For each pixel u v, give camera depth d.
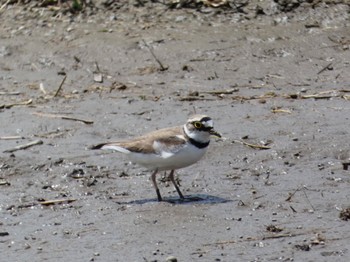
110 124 16.02
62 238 11.55
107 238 11.44
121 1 20.69
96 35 19.75
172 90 17.55
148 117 16.20
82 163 14.37
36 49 19.55
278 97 16.84
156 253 10.88
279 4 20.09
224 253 10.80
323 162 13.95
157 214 12.12
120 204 12.65
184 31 19.62
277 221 11.73
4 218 12.37
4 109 17.05
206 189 13.12
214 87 17.58
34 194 13.30
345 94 16.80
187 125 12.35
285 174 13.56
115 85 17.98
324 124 15.30
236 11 20.09
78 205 12.72
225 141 14.86
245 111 16.19
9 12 20.78
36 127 16.05
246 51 18.84
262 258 10.62
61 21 20.36
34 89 18.12
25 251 11.20
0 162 14.52
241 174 13.67
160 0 20.64
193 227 11.61
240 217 11.90
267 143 14.74
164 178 13.64
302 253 10.72
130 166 14.19
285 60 18.53
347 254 10.64
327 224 11.55
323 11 19.94
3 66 19.20
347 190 12.76
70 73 18.70
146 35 19.58
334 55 18.61
